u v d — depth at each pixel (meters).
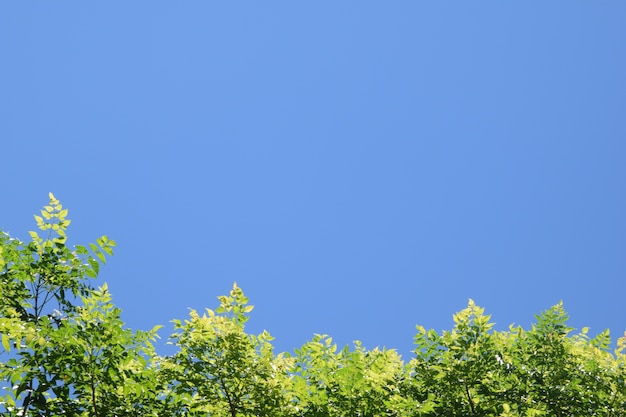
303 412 12.66
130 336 11.55
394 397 12.51
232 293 12.66
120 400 11.40
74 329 10.82
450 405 13.20
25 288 11.52
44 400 10.65
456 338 13.80
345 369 13.05
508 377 13.77
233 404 12.17
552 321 14.38
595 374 13.77
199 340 12.27
